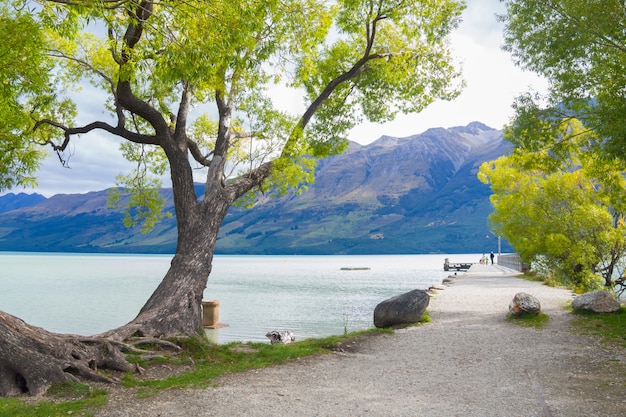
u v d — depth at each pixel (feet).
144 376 29.96
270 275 250.78
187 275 40.55
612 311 50.85
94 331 69.15
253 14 34.14
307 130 58.54
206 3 30.68
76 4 27.12
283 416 22.00
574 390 25.95
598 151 54.75
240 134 48.26
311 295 130.41
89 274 255.09
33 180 45.52
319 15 43.80
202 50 31.63
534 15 49.29
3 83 31.91
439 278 214.07
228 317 83.71
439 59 57.77
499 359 34.47
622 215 102.12
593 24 43.42
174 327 37.65
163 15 31.22
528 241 115.55
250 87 46.78
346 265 429.38
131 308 98.58
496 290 86.94
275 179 48.75
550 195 105.81
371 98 60.39
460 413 22.31
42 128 47.37
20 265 404.16
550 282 98.89
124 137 44.45
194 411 22.76
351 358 36.17
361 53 57.82
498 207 123.44
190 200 43.37
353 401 24.52
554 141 56.24
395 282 187.62
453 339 42.88
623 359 33.01
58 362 27.53
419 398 25.00
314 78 56.49
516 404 23.61
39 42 30.19
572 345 38.27
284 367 32.94
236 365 33.37
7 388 26.14
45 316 85.71
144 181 57.41
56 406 23.40
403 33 54.49
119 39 36.52
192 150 49.26
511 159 64.75
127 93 40.55
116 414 22.31
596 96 50.01
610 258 105.81
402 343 42.01
